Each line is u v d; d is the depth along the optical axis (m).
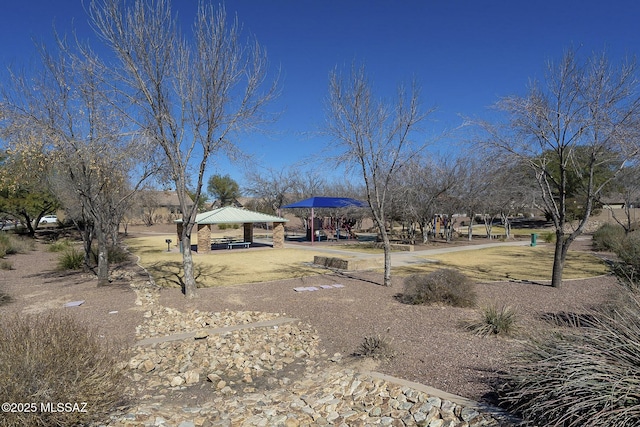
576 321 6.98
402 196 24.42
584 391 3.15
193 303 9.97
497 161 11.48
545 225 48.12
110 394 4.11
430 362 5.56
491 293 10.62
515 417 3.64
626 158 10.19
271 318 8.43
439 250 24.44
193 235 40.56
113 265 17.95
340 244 30.17
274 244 27.23
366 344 6.19
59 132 10.59
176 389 5.28
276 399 4.91
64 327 4.29
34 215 31.44
